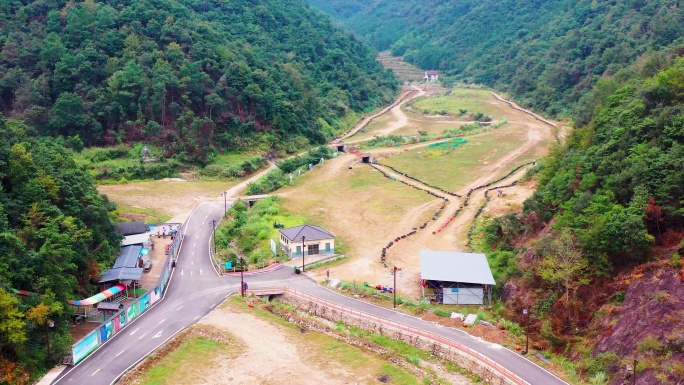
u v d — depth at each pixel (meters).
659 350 58.56
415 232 120.31
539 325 73.88
